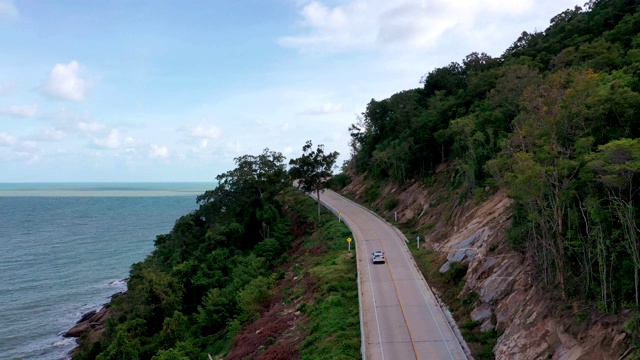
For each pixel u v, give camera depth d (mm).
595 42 48875
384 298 30703
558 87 23406
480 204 40188
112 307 52438
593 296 18922
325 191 95375
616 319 17266
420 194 59312
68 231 143625
